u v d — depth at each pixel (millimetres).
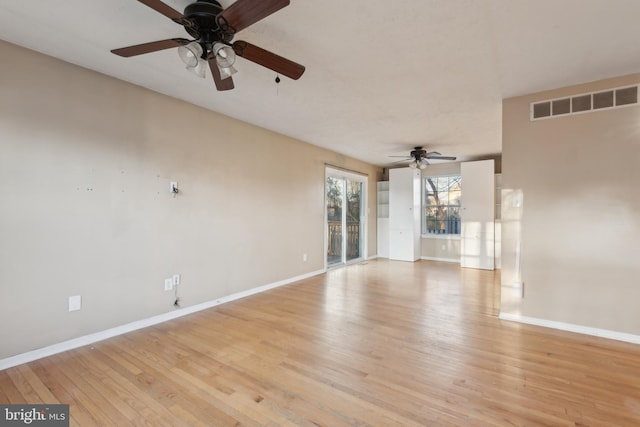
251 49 1820
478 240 6348
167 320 3256
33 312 2389
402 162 7395
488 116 3871
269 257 4578
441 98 3281
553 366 2322
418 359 2428
